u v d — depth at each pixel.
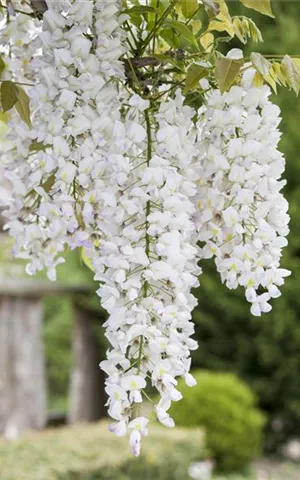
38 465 3.53
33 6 1.47
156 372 1.24
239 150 1.30
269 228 1.31
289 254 7.23
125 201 1.28
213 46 1.43
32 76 1.59
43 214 1.37
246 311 7.44
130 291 1.24
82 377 7.45
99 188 1.31
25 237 1.53
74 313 7.46
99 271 1.35
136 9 1.41
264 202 1.31
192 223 1.29
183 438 4.75
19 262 7.59
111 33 1.35
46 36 1.32
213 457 6.79
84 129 1.31
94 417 7.44
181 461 4.65
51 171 1.40
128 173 1.29
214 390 6.78
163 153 1.31
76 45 1.30
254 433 6.84
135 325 1.23
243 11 7.29
